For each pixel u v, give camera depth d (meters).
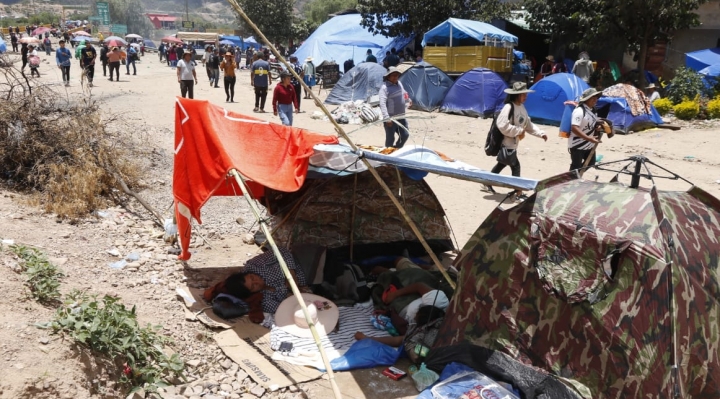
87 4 172.75
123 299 5.21
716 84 19.44
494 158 12.80
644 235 3.82
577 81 17.62
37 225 6.53
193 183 5.39
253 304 5.52
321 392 4.41
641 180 10.68
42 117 8.46
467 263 4.71
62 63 21.78
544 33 25.14
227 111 5.65
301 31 53.75
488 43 21.91
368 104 18.36
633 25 21.31
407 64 21.19
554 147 14.18
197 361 4.64
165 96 20.75
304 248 6.06
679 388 3.63
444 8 26.56
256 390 4.36
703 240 4.05
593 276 3.99
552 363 4.18
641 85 21.38
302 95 24.58
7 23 111.38
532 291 4.30
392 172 6.70
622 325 3.84
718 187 10.23
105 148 8.61
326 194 6.61
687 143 14.58
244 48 54.41
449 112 19.64
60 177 7.68
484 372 4.43
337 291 5.95
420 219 7.09
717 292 3.97
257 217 4.70
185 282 6.02
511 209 4.49
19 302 4.34
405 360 4.96
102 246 6.43
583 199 4.22
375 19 30.48
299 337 5.08
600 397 3.92
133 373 4.16
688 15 20.50
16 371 3.60
